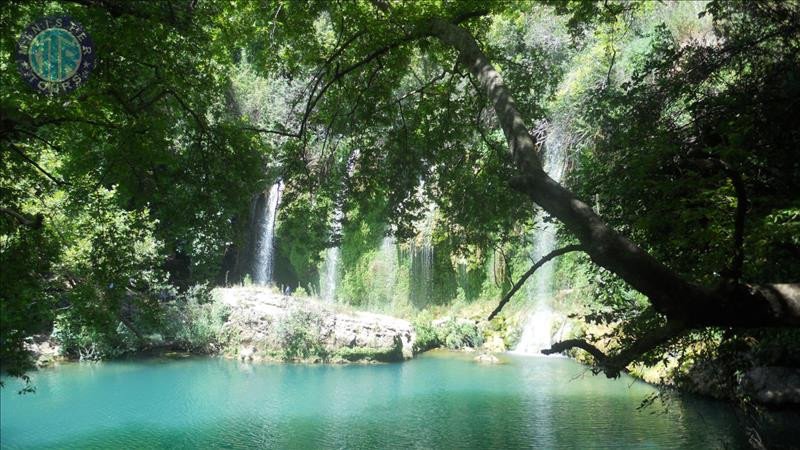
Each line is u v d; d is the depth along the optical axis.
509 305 25.14
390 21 9.02
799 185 6.16
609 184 7.77
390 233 10.77
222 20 11.23
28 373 17.50
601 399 14.76
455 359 21.78
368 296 28.88
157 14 8.07
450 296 27.08
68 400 14.91
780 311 3.25
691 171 5.94
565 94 19.48
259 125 23.61
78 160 9.19
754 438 9.08
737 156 5.76
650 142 7.16
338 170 11.03
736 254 3.28
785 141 6.41
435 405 14.77
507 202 10.21
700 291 3.33
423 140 10.66
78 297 10.88
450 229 11.27
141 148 8.82
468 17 9.15
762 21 7.98
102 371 18.27
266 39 11.70
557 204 3.77
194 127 10.05
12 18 7.96
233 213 10.19
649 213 6.52
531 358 21.62
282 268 31.38
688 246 6.07
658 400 14.06
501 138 16.12
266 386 16.94
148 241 15.97
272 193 30.23
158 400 15.12
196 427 12.83
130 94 9.10
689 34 17.12
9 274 8.09
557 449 11.04
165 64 9.19
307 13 10.62
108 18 8.23
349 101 10.43
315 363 20.62
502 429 12.51
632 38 18.03
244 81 25.41
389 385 17.20
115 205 11.52
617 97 8.96
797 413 11.72
